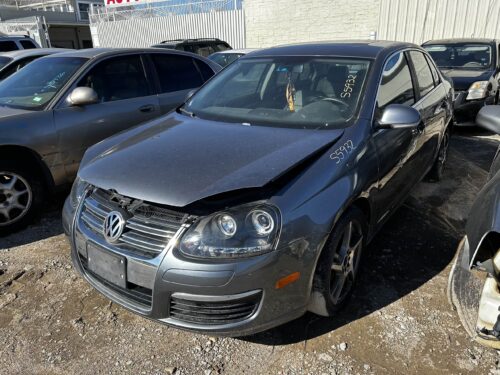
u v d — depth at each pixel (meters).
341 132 2.63
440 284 2.90
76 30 29.66
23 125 3.72
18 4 29.16
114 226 2.20
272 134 2.66
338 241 2.37
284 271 2.08
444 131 4.47
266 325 2.15
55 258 3.36
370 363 2.24
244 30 16.00
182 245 2.04
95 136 4.19
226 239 2.00
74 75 4.23
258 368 2.24
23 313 2.71
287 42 15.19
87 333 2.53
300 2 14.43
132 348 2.40
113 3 19.34
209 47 12.14
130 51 4.74
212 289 2.00
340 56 3.24
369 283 2.92
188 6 17.02
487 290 1.97
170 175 2.20
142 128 3.05
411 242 3.47
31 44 11.04
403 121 2.72
